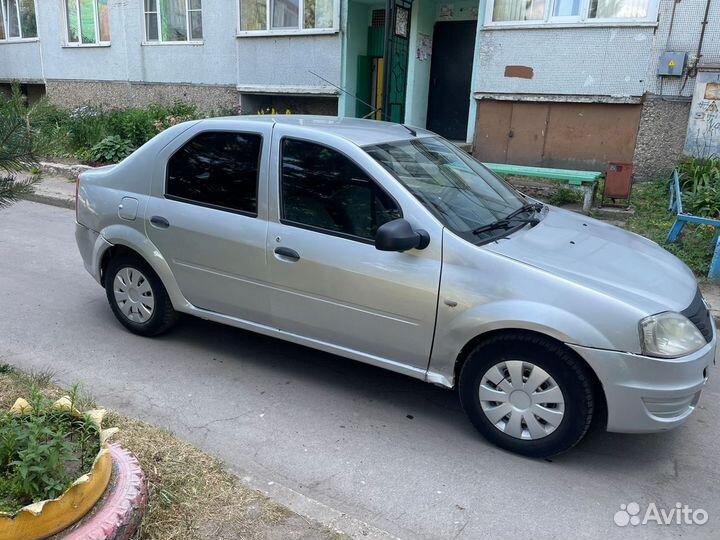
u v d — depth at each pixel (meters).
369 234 3.65
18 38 18.80
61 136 3.35
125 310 4.87
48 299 5.68
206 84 14.72
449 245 3.42
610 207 8.59
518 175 9.51
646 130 9.77
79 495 2.21
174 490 2.75
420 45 12.34
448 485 3.16
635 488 3.20
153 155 4.51
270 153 4.00
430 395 4.11
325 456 3.37
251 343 4.82
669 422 3.16
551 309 3.17
